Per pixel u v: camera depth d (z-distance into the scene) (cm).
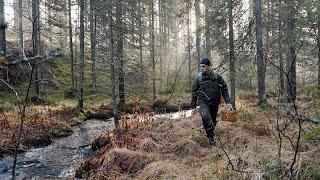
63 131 1346
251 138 754
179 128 916
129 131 996
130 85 1788
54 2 2841
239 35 1409
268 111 1100
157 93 2758
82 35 2042
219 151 680
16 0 3731
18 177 781
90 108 2178
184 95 2511
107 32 1614
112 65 1359
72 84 3008
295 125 828
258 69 1452
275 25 1883
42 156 983
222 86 786
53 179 743
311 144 657
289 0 1841
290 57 1859
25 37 3809
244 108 1436
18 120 1477
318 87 500
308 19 1238
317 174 499
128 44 2319
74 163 897
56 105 2394
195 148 703
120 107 2084
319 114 553
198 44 2444
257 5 1451
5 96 2352
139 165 656
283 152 586
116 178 614
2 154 981
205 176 544
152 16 3475
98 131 1417
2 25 222
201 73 786
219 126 891
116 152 690
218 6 1573
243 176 521
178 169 587
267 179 512
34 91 2628
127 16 2086
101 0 1739
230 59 1407
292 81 1794
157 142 821
